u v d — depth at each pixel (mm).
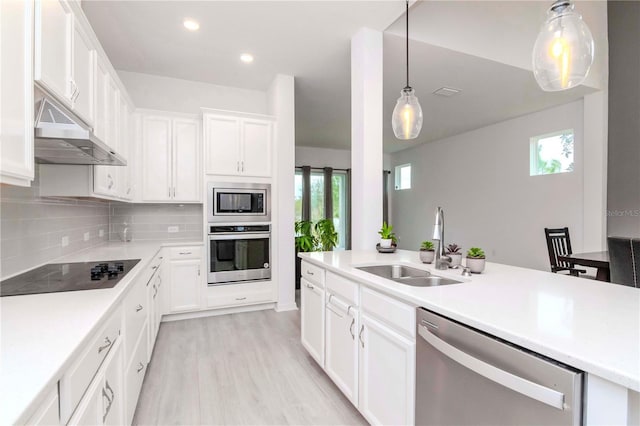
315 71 3727
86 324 1030
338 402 2027
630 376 653
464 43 3213
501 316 1038
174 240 3855
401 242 8250
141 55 3340
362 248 2871
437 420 1210
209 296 3604
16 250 1757
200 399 2047
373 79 2850
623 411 698
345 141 7250
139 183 3527
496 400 966
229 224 3678
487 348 985
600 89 4094
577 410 767
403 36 2926
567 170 4699
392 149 8148
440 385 1190
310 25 2795
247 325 3363
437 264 1874
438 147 7062
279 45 3127
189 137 3738
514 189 5395
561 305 1157
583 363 735
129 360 1630
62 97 1455
